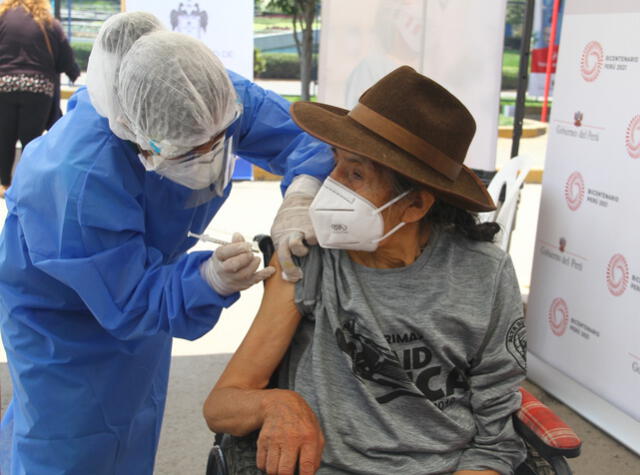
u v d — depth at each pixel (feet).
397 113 5.30
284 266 5.69
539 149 32.83
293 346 5.99
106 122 5.94
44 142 6.11
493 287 5.89
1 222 18.19
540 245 10.51
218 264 5.50
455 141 5.43
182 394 11.05
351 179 5.45
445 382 5.90
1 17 19.42
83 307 6.42
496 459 5.86
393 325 5.72
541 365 11.19
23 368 6.44
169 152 5.64
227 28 20.59
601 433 10.07
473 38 10.54
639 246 8.83
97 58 5.92
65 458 6.69
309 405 5.71
